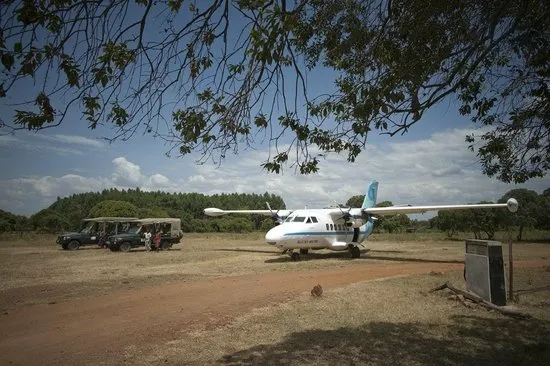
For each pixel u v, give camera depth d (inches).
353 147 213.5
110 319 340.5
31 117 137.8
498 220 1571.1
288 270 681.0
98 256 946.7
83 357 245.6
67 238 1136.2
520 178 253.4
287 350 257.3
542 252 1063.0
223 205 3919.8
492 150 248.2
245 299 422.9
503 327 313.0
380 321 329.1
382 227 2436.0
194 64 177.6
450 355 249.4
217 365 231.9
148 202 3639.3
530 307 381.4
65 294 460.4
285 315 349.4
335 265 755.4
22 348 263.6
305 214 885.8
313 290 436.5
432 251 1115.9
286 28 159.5
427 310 367.6
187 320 335.3
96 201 3654.0
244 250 1147.9
